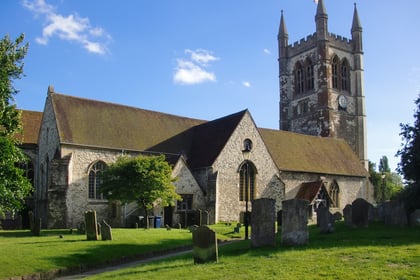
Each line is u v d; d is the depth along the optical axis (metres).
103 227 27.28
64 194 39.59
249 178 47.78
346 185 59.59
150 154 46.16
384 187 87.38
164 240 28.78
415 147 32.97
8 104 26.97
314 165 56.72
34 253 22.06
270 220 20.69
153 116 51.31
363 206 28.31
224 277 13.98
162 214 41.44
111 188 37.34
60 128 41.97
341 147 65.44
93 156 42.59
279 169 51.34
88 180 42.03
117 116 47.72
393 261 14.97
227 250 21.17
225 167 45.47
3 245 24.61
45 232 34.53
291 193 52.75
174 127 51.84
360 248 17.95
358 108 76.00
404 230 25.30
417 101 33.62
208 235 17.55
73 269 20.73
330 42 74.75
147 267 17.84
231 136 46.50
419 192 32.06
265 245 20.62
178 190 42.41
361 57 77.62
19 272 19.06
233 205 45.69
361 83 76.75
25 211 44.69
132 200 37.19
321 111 72.06
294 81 79.00
